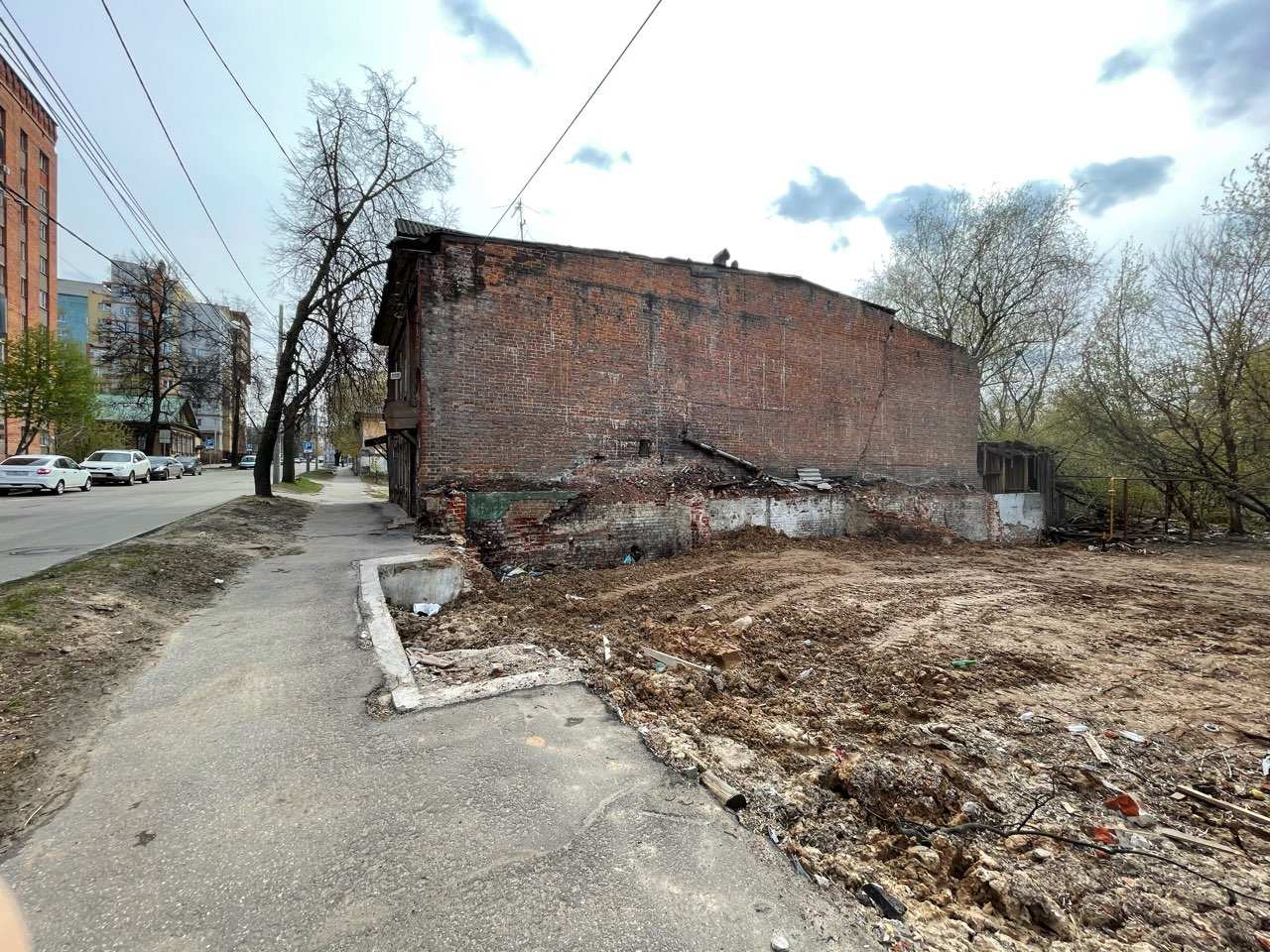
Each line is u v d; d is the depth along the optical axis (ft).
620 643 17.85
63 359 77.77
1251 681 16.29
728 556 33.40
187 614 16.88
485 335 32.14
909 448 51.70
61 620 14.10
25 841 7.02
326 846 7.02
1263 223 47.11
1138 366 54.65
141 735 9.81
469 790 8.23
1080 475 61.21
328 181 50.34
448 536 28.07
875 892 6.90
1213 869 8.66
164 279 110.01
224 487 72.23
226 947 5.53
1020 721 13.73
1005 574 32.12
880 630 20.65
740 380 42.14
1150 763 11.87
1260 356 48.06
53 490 58.34
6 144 94.27
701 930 5.82
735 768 9.87
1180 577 32.09
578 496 31.73
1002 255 70.13
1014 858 8.70
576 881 6.47
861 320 48.75
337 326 53.42
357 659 13.39
